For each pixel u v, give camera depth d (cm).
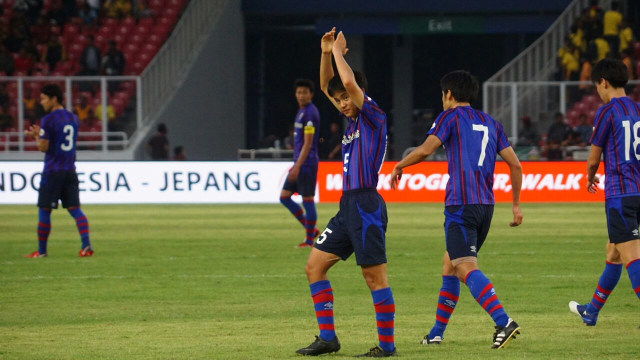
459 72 2366
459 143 2300
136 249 4675
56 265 4091
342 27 10800
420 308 3006
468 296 3228
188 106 9756
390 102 12212
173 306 3062
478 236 2364
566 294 3250
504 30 10544
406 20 10694
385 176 7581
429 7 10569
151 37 10550
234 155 10938
